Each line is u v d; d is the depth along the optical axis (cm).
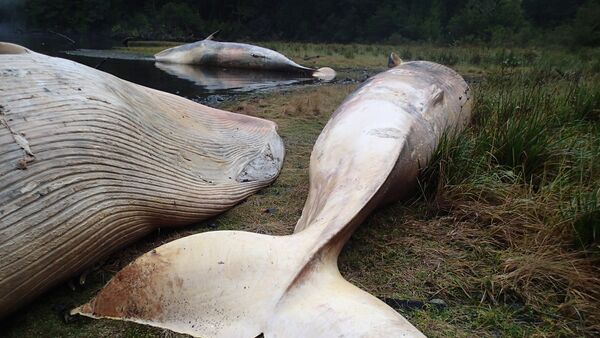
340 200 328
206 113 496
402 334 210
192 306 248
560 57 1474
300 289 251
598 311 287
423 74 532
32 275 267
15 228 257
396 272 325
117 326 270
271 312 239
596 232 330
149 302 253
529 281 310
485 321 281
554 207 373
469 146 439
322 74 1276
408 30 3247
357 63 1569
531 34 2622
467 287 311
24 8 2830
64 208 282
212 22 3616
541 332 273
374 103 434
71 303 295
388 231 372
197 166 418
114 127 339
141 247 359
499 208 382
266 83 1094
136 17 3198
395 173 360
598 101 601
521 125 459
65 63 350
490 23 2978
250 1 3872
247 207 427
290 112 746
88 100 330
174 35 3109
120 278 261
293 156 554
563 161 426
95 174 309
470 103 557
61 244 279
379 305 240
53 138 292
